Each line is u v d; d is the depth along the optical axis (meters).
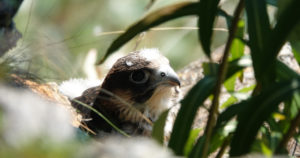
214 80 5.88
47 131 4.01
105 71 10.70
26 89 6.54
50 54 7.53
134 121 8.58
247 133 5.41
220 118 6.07
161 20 6.17
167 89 8.57
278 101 5.30
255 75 5.38
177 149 5.81
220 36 13.88
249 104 5.43
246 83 10.35
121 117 8.57
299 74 5.93
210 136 6.14
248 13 5.45
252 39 5.41
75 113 8.08
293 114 6.38
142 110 8.56
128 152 4.32
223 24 13.06
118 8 15.88
